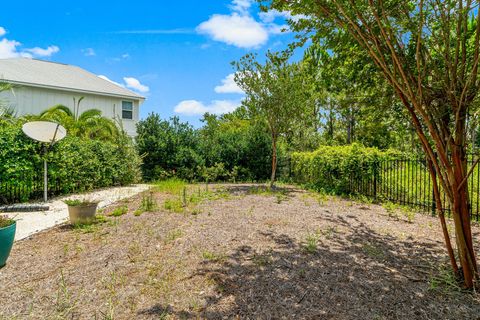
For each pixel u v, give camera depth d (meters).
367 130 10.55
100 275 3.16
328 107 16.45
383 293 2.77
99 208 6.74
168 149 13.71
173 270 3.28
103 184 10.98
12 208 6.61
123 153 12.08
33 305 2.58
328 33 3.26
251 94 10.01
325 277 3.09
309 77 6.36
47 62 18.84
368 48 2.69
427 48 3.05
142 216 5.78
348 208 6.81
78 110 16.59
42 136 7.75
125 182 12.08
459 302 2.63
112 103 18.08
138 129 14.07
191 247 4.00
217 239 4.32
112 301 2.64
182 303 2.61
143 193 9.04
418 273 3.22
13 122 9.16
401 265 3.44
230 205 6.91
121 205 7.08
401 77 2.77
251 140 14.18
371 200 7.64
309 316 2.40
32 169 7.87
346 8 2.76
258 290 2.82
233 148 14.16
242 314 2.43
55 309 2.51
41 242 4.30
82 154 9.76
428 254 3.82
